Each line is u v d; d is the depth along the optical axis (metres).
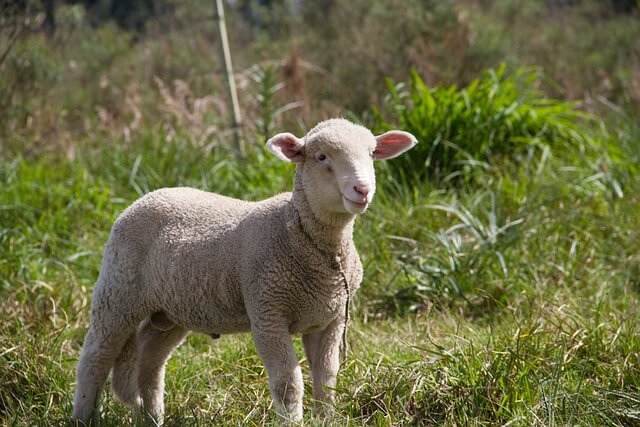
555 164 8.27
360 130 4.25
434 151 8.27
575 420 4.28
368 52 10.81
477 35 10.75
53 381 5.22
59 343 5.71
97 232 7.63
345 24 12.65
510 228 6.94
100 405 4.91
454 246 6.79
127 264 4.75
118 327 4.82
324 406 4.43
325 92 10.87
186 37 13.84
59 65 10.30
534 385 4.58
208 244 4.53
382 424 4.40
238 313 4.54
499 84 9.05
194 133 9.24
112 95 11.48
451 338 5.52
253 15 17.84
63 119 10.55
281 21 15.42
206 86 11.63
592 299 6.03
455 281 6.32
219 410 4.80
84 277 6.81
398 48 10.70
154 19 16.22
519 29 13.41
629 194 7.73
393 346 5.57
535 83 10.81
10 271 6.64
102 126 9.94
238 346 5.63
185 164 8.51
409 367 4.88
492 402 4.45
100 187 8.29
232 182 8.26
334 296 4.40
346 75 10.79
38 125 9.70
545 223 7.04
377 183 7.93
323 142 4.15
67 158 9.14
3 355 5.33
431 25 10.65
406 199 7.62
